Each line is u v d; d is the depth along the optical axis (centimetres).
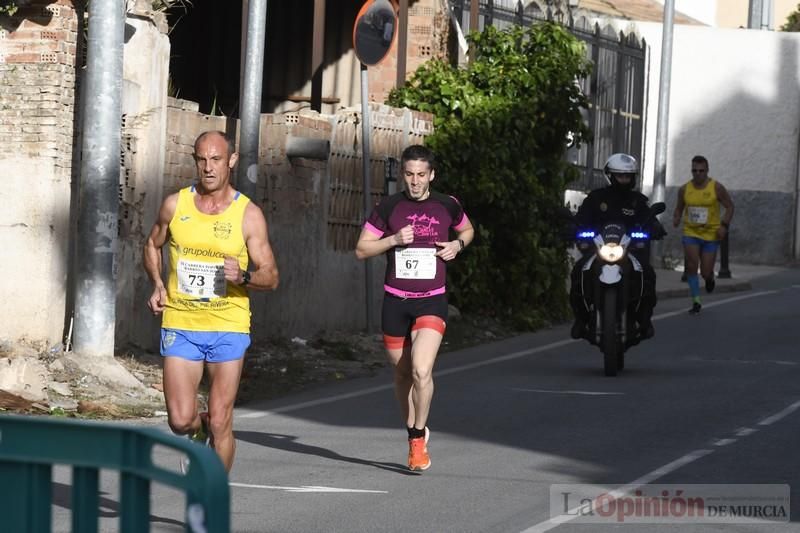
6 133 2416
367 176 3066
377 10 3006
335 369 2734
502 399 2306
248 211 1363
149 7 2584
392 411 2234
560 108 3772
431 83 3622
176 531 1330
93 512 671
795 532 1362
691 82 6019
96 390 2239
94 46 2323
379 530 1364
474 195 3522
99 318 2342
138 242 2566
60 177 2423
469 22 4212
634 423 2050
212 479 611
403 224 1684
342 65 4097
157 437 644
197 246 1354
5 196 2408
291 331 2994
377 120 3306
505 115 3609
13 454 687
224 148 1355
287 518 1417
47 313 2398
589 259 2641
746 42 5972
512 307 3625
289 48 4175
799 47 5953
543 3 4800
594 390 2408
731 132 5994
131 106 2545
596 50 5300
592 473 1673
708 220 3841
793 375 2605
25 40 2412
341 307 3195
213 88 4197
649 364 2797
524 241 3609
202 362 1374
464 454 1811
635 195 2647
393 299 1684
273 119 2948
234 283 1347
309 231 3050
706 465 1725
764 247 6003
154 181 2602
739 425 2025
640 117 5741
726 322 3591
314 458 1788
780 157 5975
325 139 2988
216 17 4197
